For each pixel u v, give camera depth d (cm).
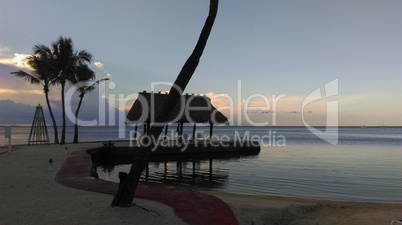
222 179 1414
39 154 1692
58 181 889
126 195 555
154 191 760
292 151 3303
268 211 701
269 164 2073
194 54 550
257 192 1095
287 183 1296
